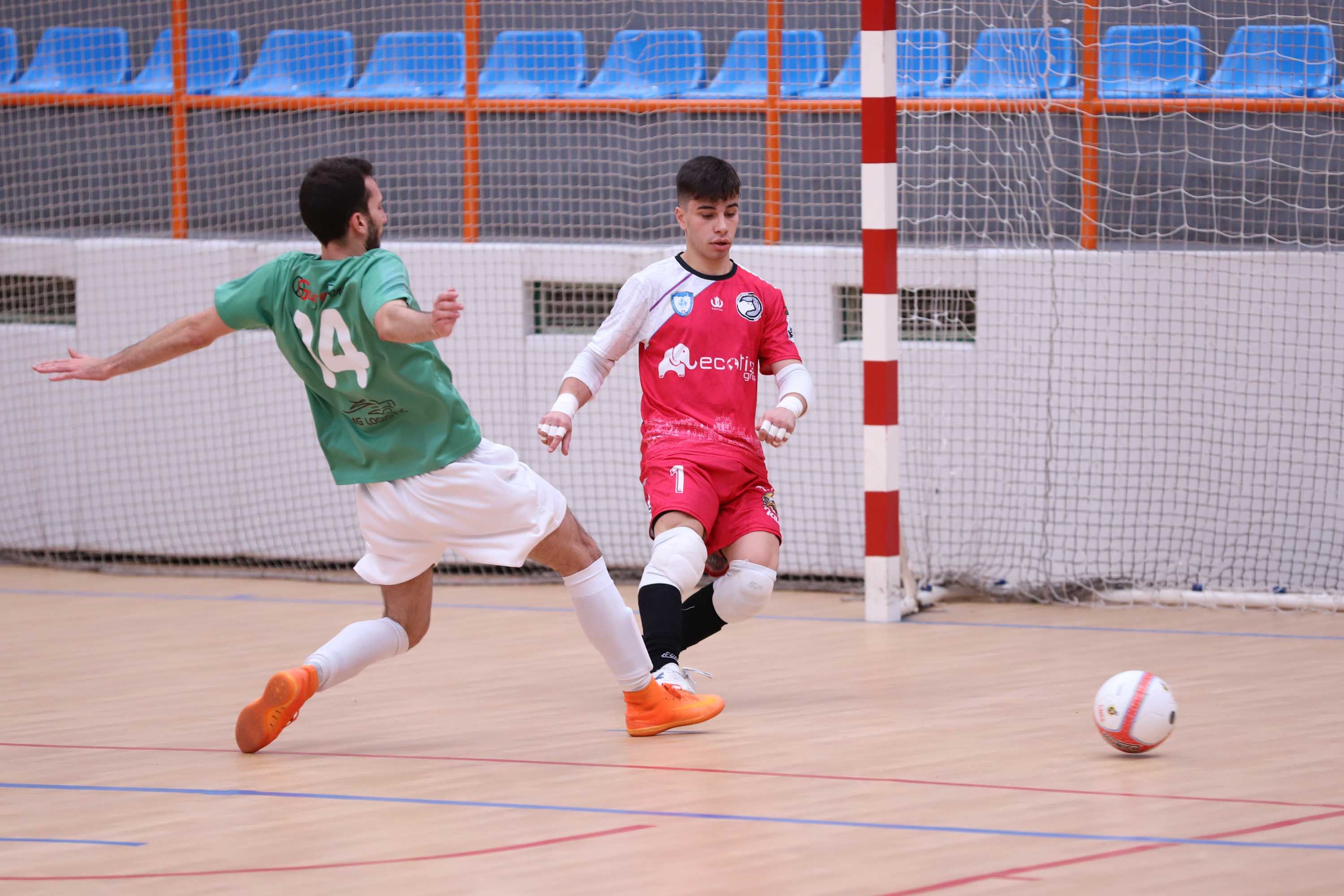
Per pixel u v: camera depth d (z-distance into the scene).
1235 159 15.38
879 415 12.72
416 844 6.62
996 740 8.59
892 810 7.08
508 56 18.55
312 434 15.63
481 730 9.11
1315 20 14.69
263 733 8.38
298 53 19.53
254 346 15.69
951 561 14.41
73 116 18.27
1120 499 14.02
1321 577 13.60
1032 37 15.23
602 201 17.20
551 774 7.94
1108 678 10.46
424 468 8.26
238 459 15.86
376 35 19.28
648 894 5.87
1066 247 14.69
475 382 15.66
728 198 9.34
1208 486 13.84
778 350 9.63
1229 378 13.70
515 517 8.28
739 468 9.41
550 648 11.89
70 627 13.01
